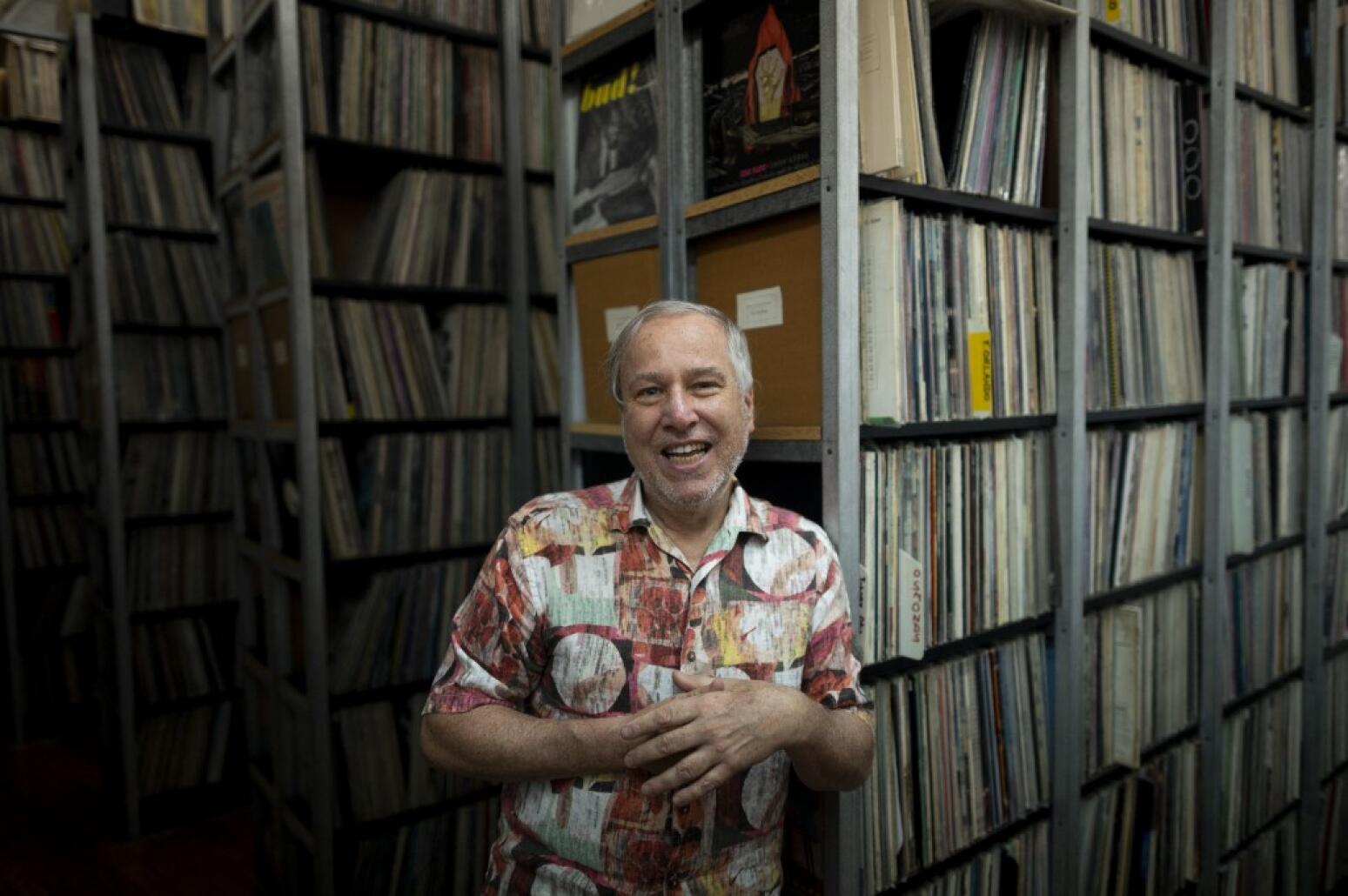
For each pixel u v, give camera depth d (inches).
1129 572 73.5
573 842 44.1
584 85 69.8
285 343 85.8
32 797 130.8
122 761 116.6
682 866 44.0
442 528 96.3
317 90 87.3
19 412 153.0
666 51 59.2
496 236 101.3
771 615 45.6
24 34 151.7
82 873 107.3
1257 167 84.9
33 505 154.8
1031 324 63.0
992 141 59.7
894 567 54.7
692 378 43.3
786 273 53.1
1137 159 73.3
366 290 89.6
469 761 43.6
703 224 57.9
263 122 88.0
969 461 59.4
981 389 59.1
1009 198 61.6
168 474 127.0
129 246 124.1
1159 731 77.4
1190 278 78.2
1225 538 80.4
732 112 57.9
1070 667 65.3
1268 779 91.3
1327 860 100.8
